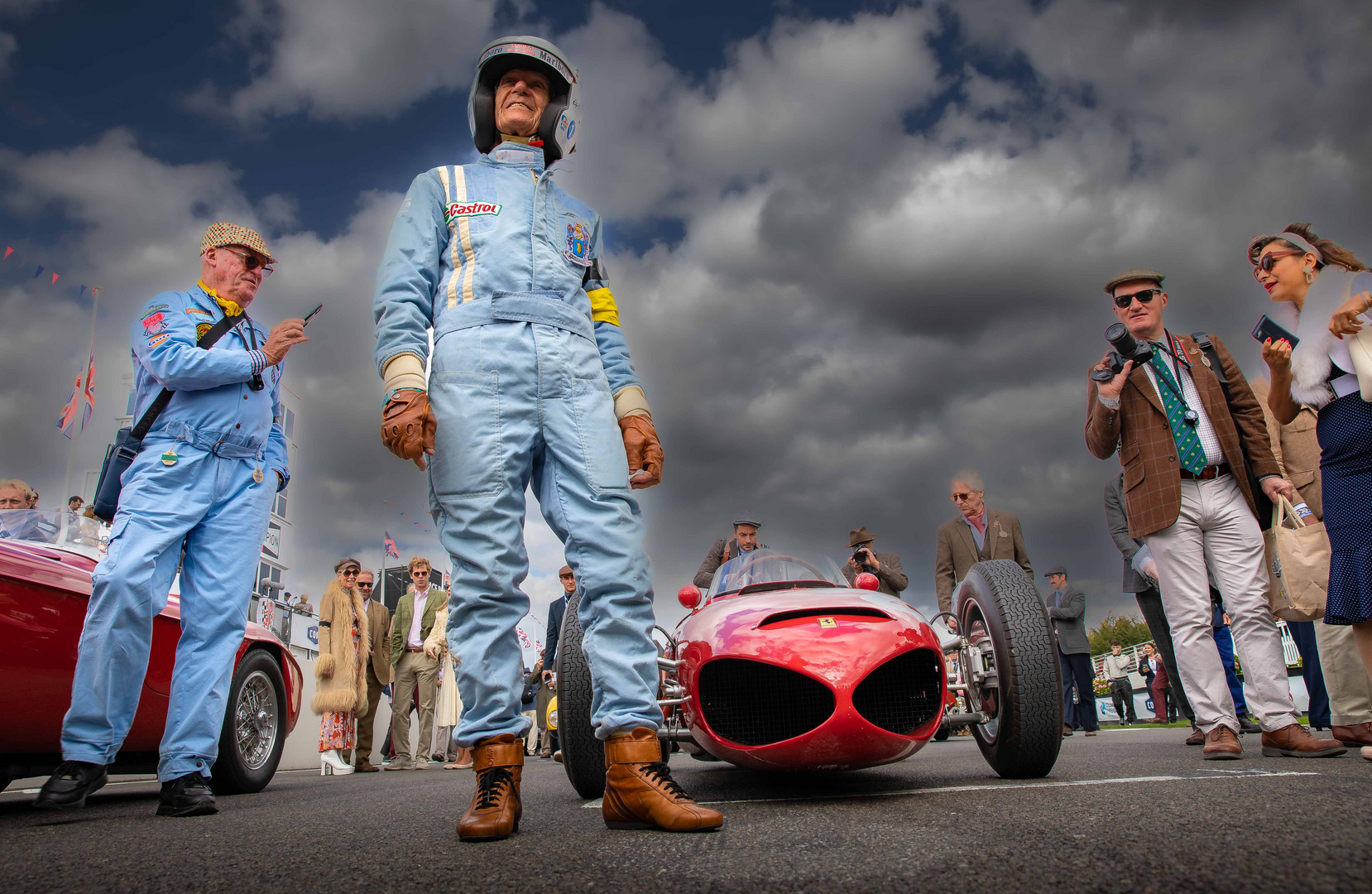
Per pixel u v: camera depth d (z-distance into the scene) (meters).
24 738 2.75
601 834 1.60
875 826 1.56
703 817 1.56
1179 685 5.52
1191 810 1.51
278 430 3.10
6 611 2.68
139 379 2.82
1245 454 3.23
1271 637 3.07
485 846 1.49
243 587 2.80
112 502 2.74
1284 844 1.16
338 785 4.10
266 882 1.21
